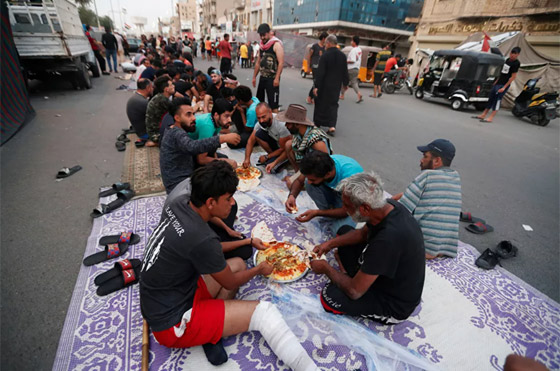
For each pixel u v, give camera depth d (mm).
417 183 2535
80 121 6539
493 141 6469
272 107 6309
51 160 4500
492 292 2371
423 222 2566
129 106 5102
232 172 1557
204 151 2871
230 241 2480
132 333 1936
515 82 10734
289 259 2508
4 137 5141
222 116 3557
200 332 1645
